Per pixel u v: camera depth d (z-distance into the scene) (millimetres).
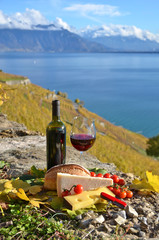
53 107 2232
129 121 67000
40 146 3797
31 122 10406
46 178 1999
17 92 18984
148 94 110750
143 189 2123
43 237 1549
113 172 2824
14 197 1901
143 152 38375
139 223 1709
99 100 94125
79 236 1555
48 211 1790
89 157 3600
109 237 1541
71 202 1765
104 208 1820
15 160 3164
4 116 5680
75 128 2414
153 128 61312
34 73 192500
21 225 1631
